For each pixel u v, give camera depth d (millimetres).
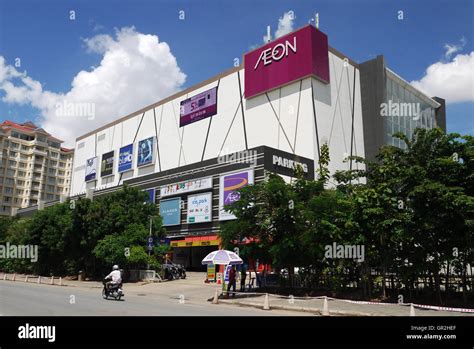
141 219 35906
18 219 57688
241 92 53312
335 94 49375
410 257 18125
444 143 17688
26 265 46312
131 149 69688
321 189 22875
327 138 46562
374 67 53969
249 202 22484
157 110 67188
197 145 57906
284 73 47938
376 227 18531
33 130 115438
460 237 16750
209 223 43625
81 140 84875
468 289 18984
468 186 16969
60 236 39531
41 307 14859
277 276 24734
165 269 34188
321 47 47594
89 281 35719
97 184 76875
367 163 21125
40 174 113500
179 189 47625
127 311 14312
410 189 17734
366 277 20188
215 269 31016
